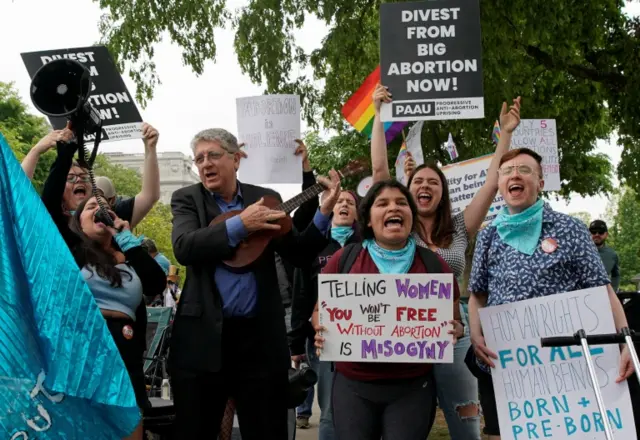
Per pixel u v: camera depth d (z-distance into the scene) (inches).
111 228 166.4
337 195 172.1
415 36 236.4
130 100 209.9
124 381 121.2
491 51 502.6
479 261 169.0
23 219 117.9
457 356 190.7
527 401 158.4
